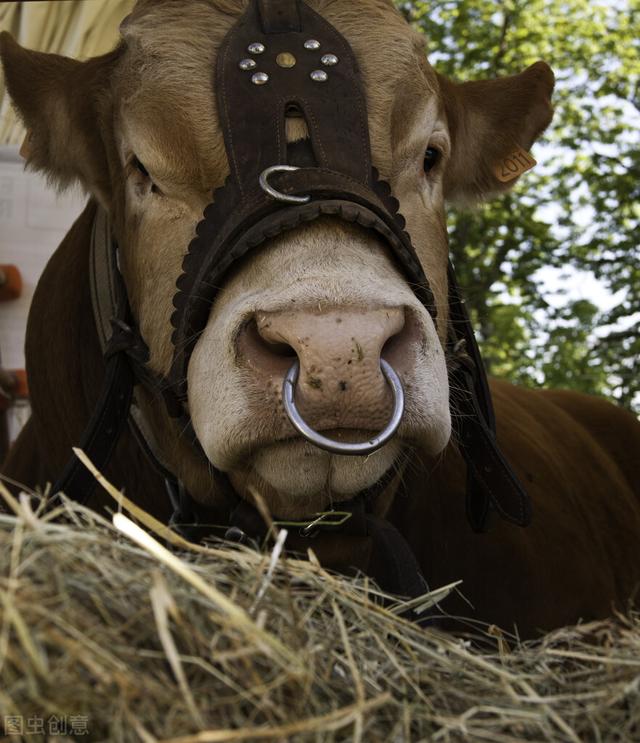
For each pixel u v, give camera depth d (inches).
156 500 125.6
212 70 107.4
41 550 60.9
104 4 198.5
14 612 54.7
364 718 61.4
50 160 127.2
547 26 477.4
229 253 93.7
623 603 175.5
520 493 113.7
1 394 164.4
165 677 57.5
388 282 90.6
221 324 92.0
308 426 84.9
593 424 207.3
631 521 187.2
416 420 89.4
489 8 481.4
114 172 118.0
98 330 123.6
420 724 63.9
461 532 144.5
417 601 80.2
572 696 66.9
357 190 95.8
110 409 113.2
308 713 60.2
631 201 381.4
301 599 69.2
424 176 114.7
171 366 101.7
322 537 109.0
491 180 139.0
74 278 132.4
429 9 485.7
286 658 60.8
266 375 88.3
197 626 60.5
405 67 110.8
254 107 100.8
